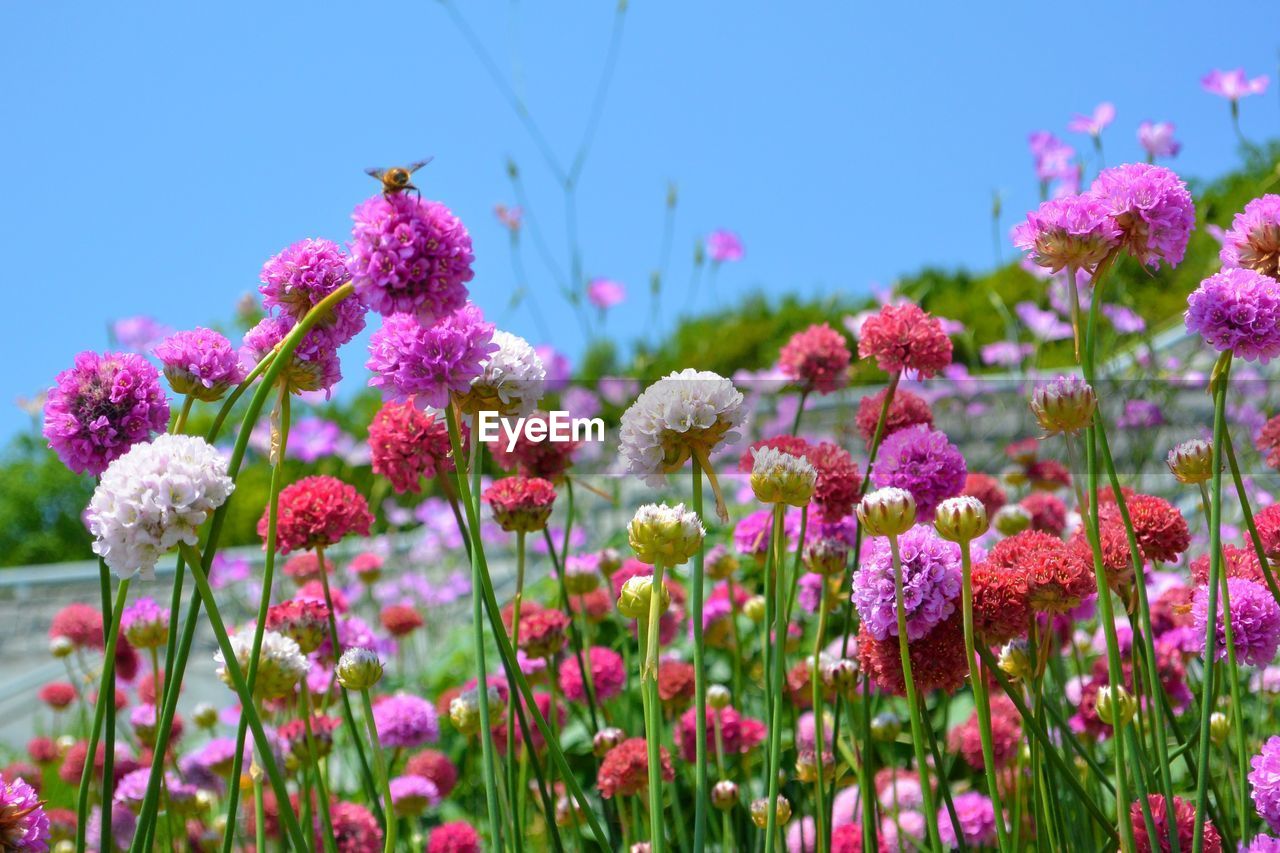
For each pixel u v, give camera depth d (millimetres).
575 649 965
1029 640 767
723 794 863
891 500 697
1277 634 783
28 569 4090
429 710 1053
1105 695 732
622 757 898
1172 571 1226
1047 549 750
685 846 924
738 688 970
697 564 694
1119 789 706
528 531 834
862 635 779
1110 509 802
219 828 1097
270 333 735
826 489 861
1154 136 1473
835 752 858
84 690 1492
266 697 790
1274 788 729
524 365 748
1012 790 871
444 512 2186
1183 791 904
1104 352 1677
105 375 734
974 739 937
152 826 688
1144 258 730
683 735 974
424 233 683
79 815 711
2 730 2410
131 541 661
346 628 999
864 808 797
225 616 2221
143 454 669
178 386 735
